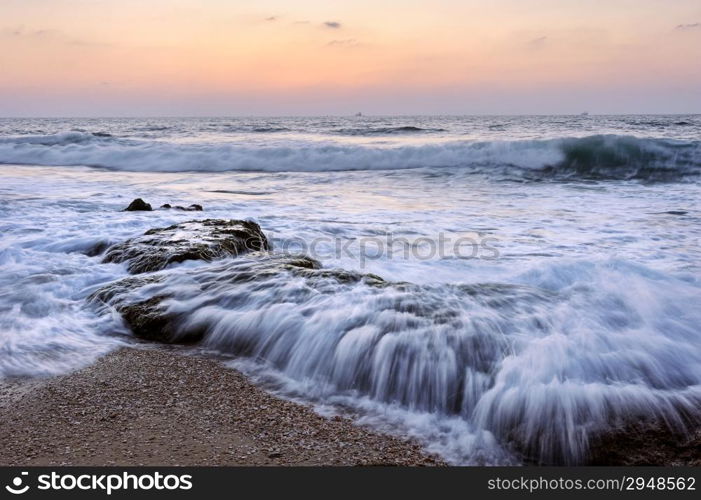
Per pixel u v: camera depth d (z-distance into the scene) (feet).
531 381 11.12
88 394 11.50
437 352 12.21
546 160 57.41
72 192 41.22
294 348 13.26
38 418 10.50
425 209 35.24
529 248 24.31
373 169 60.95
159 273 17.93
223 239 21.21
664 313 14.87
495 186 47.83
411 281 19.30
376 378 12.03
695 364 12.12
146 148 71.05
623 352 12.33
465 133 111.96
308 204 37.09
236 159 65.36
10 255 21.04
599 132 107.65
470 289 15.96
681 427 10.23
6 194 38.52
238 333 14.23
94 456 9.27
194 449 9.54
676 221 30.73
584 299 15.46
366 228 28.40
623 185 47.62
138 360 13.32
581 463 9.68
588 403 10.62
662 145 55.67
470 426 10.66
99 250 22.33
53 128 183.52
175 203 36.76
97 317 15.79
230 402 11.37
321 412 11.10
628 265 19.19
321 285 16.03
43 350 13.61
